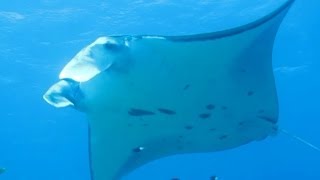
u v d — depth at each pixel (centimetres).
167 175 5291
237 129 491
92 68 418
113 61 416
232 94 452
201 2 1748
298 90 3284
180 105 442
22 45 1956
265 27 418
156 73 416
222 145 512
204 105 448
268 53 455
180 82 425
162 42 405
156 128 474
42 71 2192
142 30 1877
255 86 464
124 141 491
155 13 1778
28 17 1755
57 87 417
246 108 473
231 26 1911
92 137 470
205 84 432
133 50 414
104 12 1744
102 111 448
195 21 1856
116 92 429
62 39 1905
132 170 540
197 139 496
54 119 2919
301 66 2720
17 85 2348
